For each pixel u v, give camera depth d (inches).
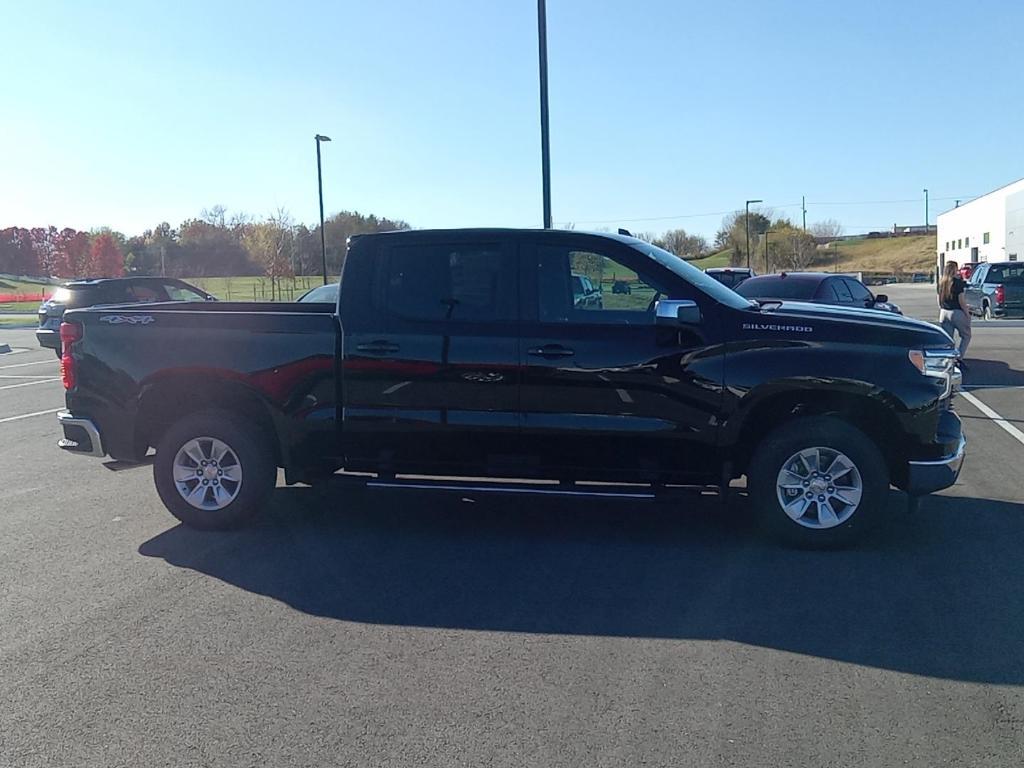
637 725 147.9
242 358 252.4
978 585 209.8
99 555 240.7
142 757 140.6
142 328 259.8
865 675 165.0
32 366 745.0
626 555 235.6
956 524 257.6
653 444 236.1
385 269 249.0
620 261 240.1
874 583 211.8
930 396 227.1
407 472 252.8
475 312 242.8
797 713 151.2
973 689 159.0
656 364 232.7
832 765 135.4
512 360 237.9
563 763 136.7
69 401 266.1
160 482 261.0
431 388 243.0
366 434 249.0
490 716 151.6
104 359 261.1
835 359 227.6
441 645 180.7
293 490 308.5
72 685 165.3
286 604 204.1
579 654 175.5
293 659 175.2
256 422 260.5
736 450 236.1
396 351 244.1
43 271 3388.3
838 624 188.1
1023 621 188.7
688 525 261.9
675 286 237.0
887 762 135.9
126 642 183.9
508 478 247.4
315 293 571.2
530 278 242.1
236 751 141.9
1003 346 716.0
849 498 231.8
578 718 150.4
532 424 238.7
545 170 552.1
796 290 544.4
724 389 230.7
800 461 233.6
